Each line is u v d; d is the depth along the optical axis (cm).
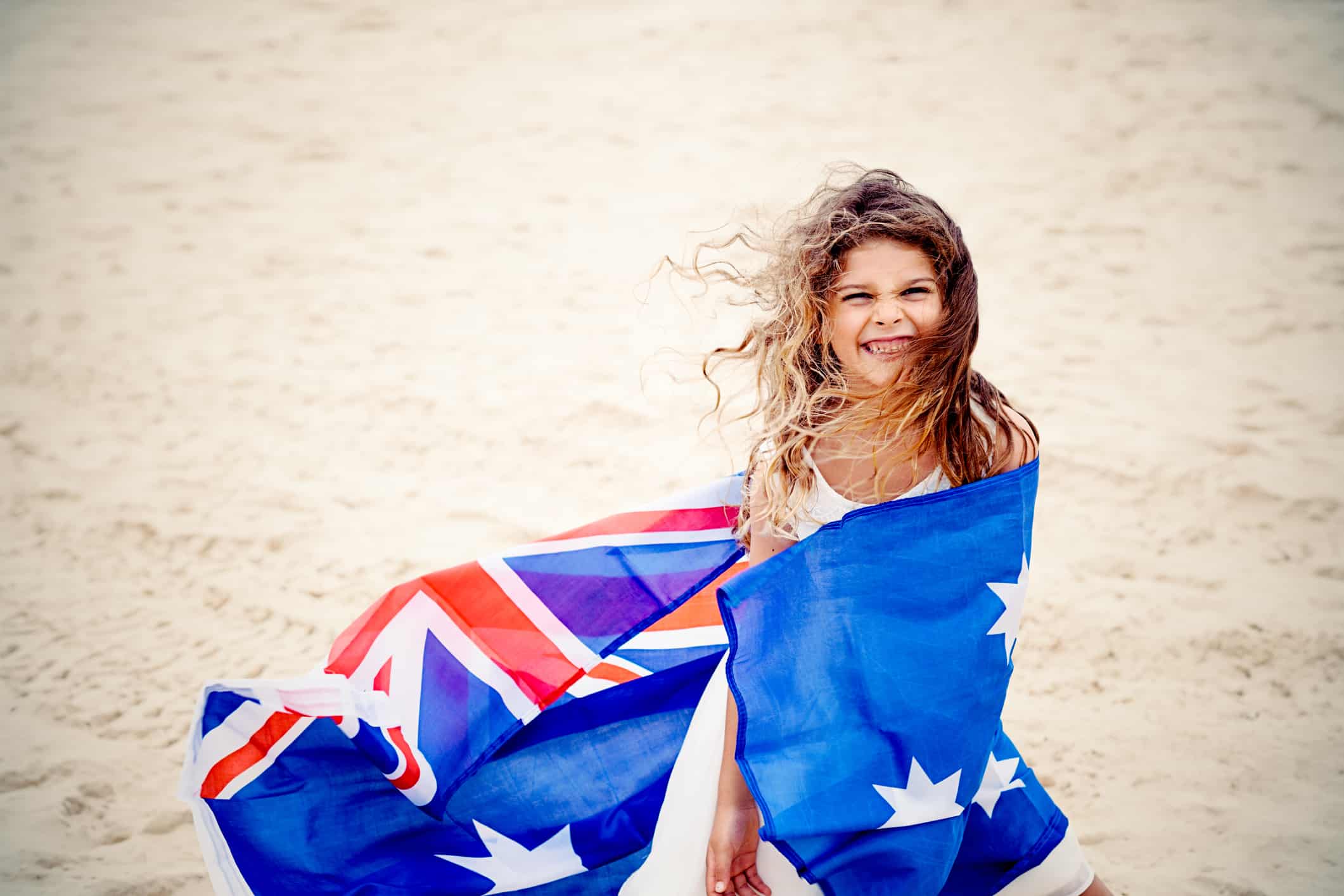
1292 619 382
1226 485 456
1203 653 369
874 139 771
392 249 680
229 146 805
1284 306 589
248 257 675
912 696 205
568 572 238
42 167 776
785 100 832
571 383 545
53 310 619
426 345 585
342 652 230
